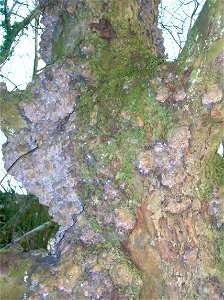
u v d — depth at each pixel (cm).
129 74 86
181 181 80
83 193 87
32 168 90
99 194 82
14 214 197
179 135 79
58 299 81
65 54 95
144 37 98
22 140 92
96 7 95
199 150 82
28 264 85
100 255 80
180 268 79
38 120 91
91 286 79
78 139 85
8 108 91
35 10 121
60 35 100
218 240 83
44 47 106
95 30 94
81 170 86
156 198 80
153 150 80
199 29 78
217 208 84
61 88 90
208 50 76
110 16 95
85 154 84
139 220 80
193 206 81
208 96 76
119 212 79
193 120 79
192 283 80
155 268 79
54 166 89
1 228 191
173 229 80
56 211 90
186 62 79
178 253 79
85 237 83
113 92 85
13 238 164
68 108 89
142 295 78
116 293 79
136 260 79
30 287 84
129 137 81
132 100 82
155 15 104
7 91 93
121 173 81
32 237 197
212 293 81
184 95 79
